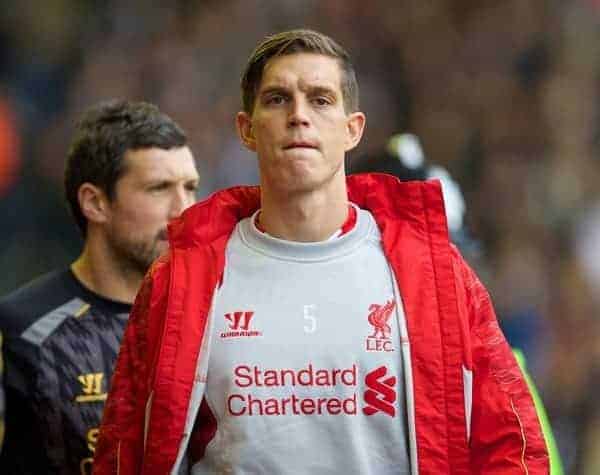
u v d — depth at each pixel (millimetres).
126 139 12578
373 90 35719
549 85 35656
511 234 31688
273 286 9711
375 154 14992
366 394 9492
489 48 36469
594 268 30828
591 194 33188
